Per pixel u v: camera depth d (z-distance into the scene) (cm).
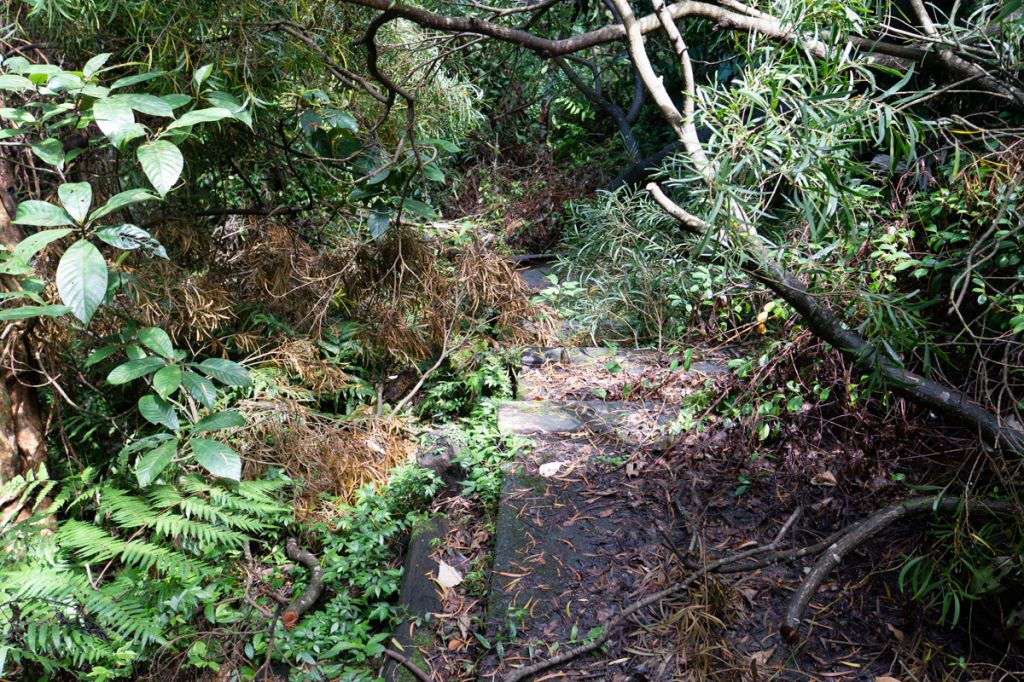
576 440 364
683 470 329
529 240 748
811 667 230
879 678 223
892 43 329
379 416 420
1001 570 229
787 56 262
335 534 354
